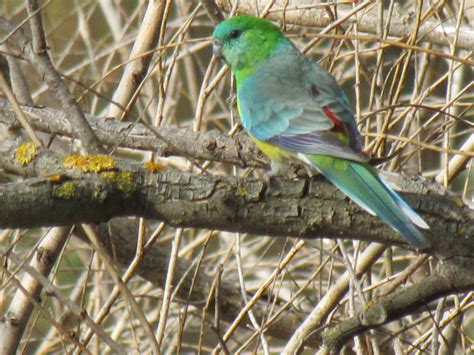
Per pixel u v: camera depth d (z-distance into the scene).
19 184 7.35
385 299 8.45
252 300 10.12
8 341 10.59
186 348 14.99
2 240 13.95
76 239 15.35
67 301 7.26
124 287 7.39
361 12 13.03
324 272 14.34
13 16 17.14
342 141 9.18
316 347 11.48
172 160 13.95
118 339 12.73
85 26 16.16
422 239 7.68
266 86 10.34
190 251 13.31
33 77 16.30
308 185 7.93
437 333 9.66
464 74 14.99
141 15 15.99
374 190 8.20
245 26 10.87
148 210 7.73
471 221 8.07
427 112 13.91
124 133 10.57
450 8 15.13
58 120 10.65
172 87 15.01
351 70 14.60
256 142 10.30
